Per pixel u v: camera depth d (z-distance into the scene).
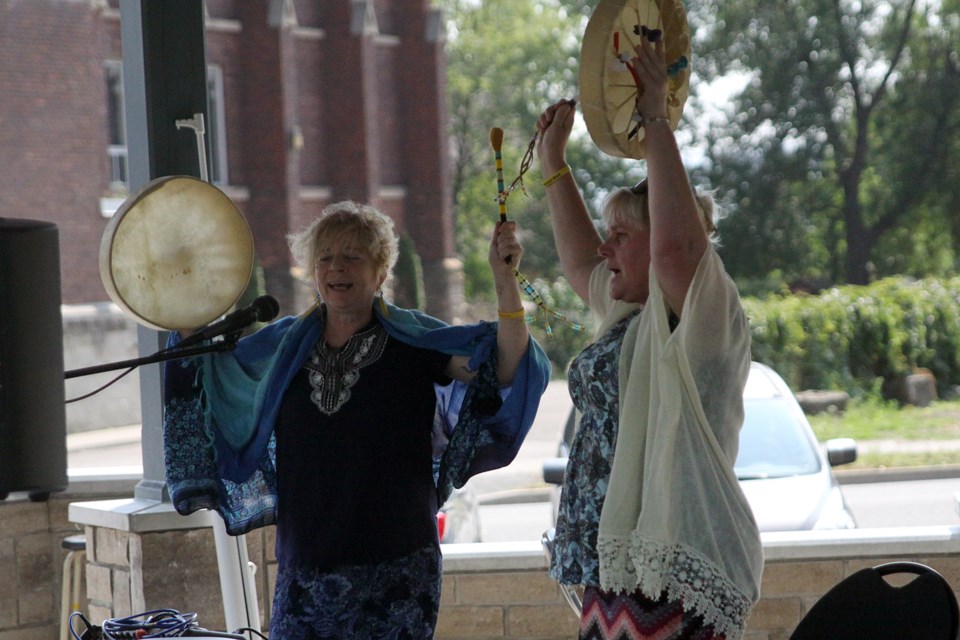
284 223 60.12
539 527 24.38
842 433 36.94
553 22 91.62
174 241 7.60
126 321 45.25
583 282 7.43
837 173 72.31
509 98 91.62
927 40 71.81
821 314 42.00
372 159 64.81
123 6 10.31
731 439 6.07
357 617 6.82
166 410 7.60
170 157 10.23
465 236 90.88
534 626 10.64
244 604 9.45
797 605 10.24
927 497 26.27
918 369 42.84
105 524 10.45
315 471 6.93
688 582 5.75
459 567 10.66
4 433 5.02
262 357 7.59
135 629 7.28
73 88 48.09
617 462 6.03
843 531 10.46
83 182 48.19
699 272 5.95
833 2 71.62
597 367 6.32
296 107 63.19
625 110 6.54
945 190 71.38
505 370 7.29
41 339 5.10
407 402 7.02
